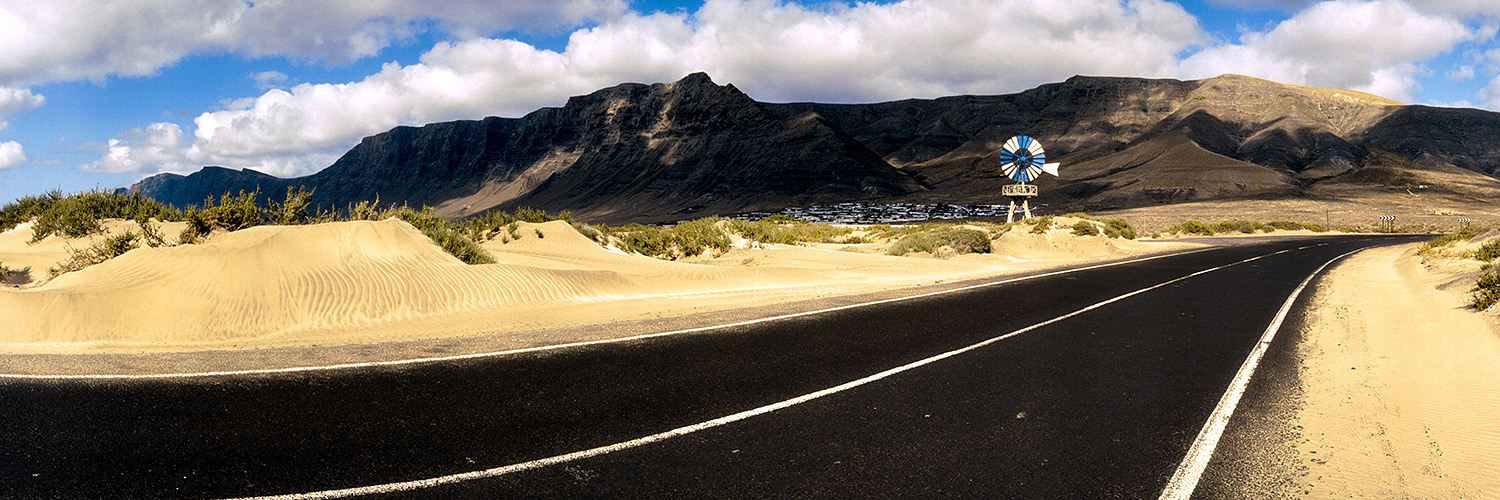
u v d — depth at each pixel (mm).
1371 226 83938
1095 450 5281
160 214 20453
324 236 13477
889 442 5441
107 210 19406
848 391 6934
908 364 8141
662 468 4898
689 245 26297
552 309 12562
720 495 4461
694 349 8875
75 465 4832
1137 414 6191
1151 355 8750
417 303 11883
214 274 11227
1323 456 5207
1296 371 7910
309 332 10219
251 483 4586
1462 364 7875
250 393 6590
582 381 7219
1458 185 171125
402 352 8531
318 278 11945
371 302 11562
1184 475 4816
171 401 6293
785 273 18766
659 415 6102
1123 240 39625
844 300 13977
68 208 18688
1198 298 14617
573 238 23016
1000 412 6242
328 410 6117
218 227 16609
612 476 4754
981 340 9648
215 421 5770
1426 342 9508
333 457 5047
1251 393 6926
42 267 13977
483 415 6043
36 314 9562
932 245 28203
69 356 8156
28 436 5355
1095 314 12164
